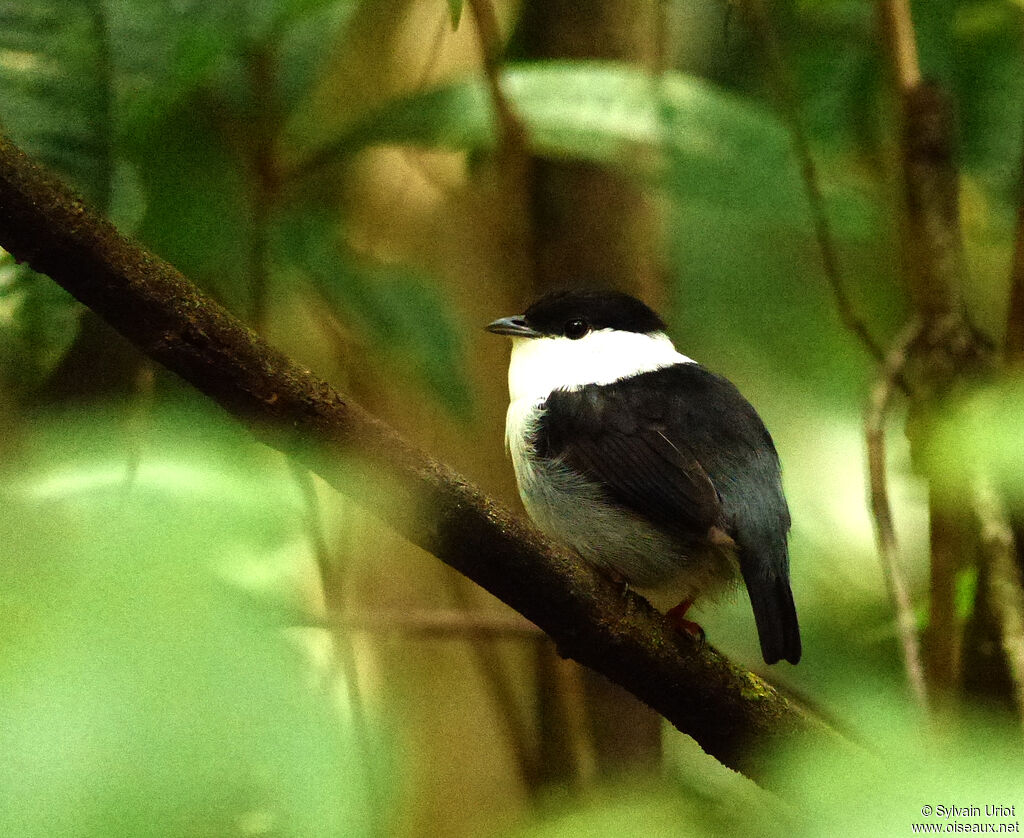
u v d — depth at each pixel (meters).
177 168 6.77
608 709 7.74
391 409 8.48
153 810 1.77
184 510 2.34
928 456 5.32
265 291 6.77
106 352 6.32
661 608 7.22
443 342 7.08
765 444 6.88
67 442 3.21
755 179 7.32
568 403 7.06
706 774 7.05
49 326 5.10
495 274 9.00
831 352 9.59
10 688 1.80
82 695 1.82
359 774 2.00
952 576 5.60
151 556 2.04
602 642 5.01
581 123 7.04
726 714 5.25
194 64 5.39
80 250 3.81
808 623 8.64
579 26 8.41
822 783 2.38
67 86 5.25
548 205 8.34
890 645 6.91
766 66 8.27
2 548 2.06
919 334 6.15
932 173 6.36
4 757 1.75
